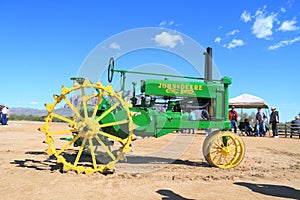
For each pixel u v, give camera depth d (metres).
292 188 5.66
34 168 6.63
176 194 4.99
